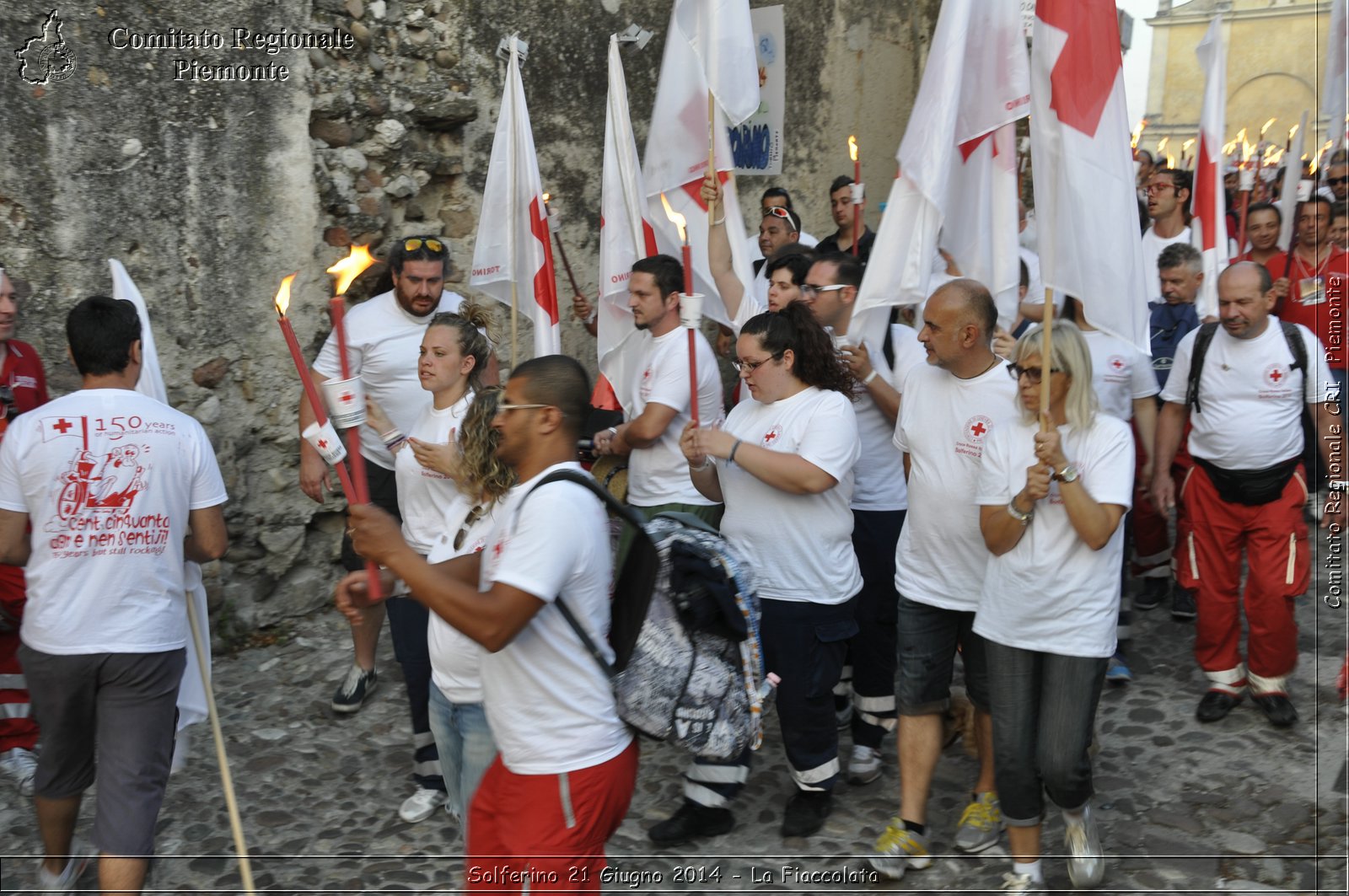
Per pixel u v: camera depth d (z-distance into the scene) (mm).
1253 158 12633
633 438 4629
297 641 5852
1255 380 4762
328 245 6016
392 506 5176
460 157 6586
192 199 5422
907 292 4574
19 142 4906
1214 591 4945
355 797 4508
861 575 4406
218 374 5586
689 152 5430
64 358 5102
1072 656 3508
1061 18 3580
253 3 5531
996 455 3600
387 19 6160
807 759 4148
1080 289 3635
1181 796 4402
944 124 4492
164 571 3543
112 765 3455
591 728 2760
